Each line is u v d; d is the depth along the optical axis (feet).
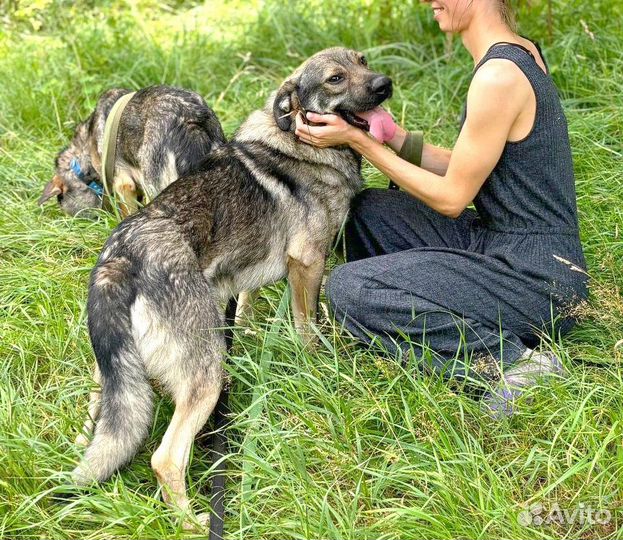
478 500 7.16
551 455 7.47
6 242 10.15
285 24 13.89
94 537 7.18
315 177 8.73
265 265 8.73
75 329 8.76
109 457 7.34
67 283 9.41
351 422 7.75
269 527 7.13
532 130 7.93
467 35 8.15
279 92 8.70
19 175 11.44
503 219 8.27
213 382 7.74
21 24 15.61
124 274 7.65
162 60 13.35
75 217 10.53
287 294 9.08
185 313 7.73
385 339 8.35
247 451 7.59
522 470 7.45
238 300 9.28
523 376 8.00
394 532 7.00
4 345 8.73
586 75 11.85
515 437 7.71
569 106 11.62
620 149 10.79
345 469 7.51
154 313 7.64
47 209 11.24
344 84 8.59
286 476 7.40
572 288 8.19
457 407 7.88
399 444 7.54
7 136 12.19
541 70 7.97
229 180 8.52
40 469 7.54
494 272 8.15
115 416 7.41
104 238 10.23
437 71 12.41
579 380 7.97
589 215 9.82
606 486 7.14
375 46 13.33
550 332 8.33
